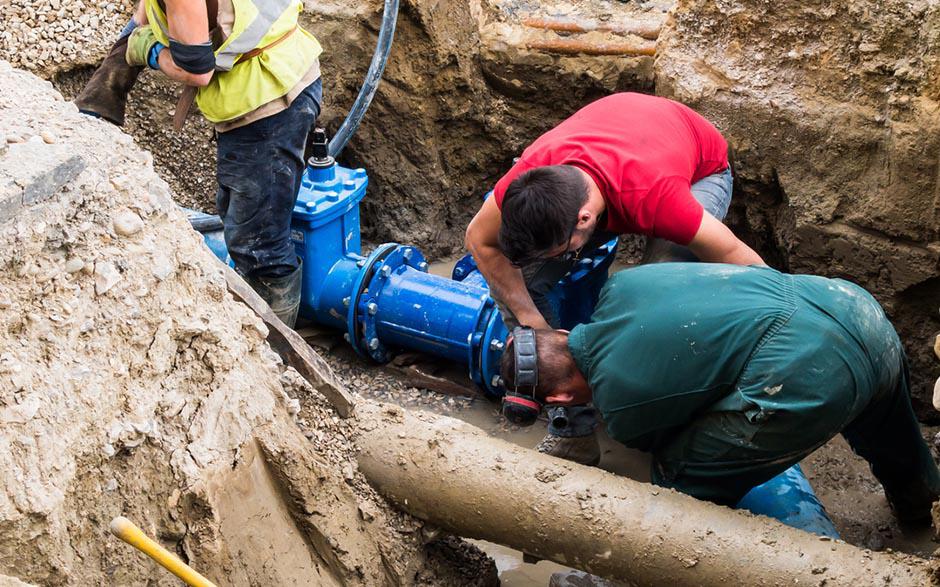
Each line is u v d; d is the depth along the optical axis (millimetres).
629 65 4551
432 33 4613
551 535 2711
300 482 2754
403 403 4125
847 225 3855
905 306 3875
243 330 2818
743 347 2656
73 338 2391
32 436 2238
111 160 2664
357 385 4203
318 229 4027
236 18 3490
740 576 2533
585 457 3580
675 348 2684
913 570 2443
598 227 3084
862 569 2463
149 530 2457
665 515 2635
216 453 2586
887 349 2764
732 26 3990
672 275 2779
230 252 3879
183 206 4934
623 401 2768
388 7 4227
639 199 2963
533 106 4801
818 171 3852
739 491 2914
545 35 4699
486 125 4848
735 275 2752
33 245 2361
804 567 2490
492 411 4078
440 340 3979
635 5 4887
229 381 2678
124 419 2441
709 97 4008
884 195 3705
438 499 2822
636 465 3787
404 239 5039
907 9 3496
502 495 2758
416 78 4723
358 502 2854
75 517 2328
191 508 2518
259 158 3715
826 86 3799
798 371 2623
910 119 3537
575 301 3986
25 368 2277
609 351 2764
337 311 4145
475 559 3152
